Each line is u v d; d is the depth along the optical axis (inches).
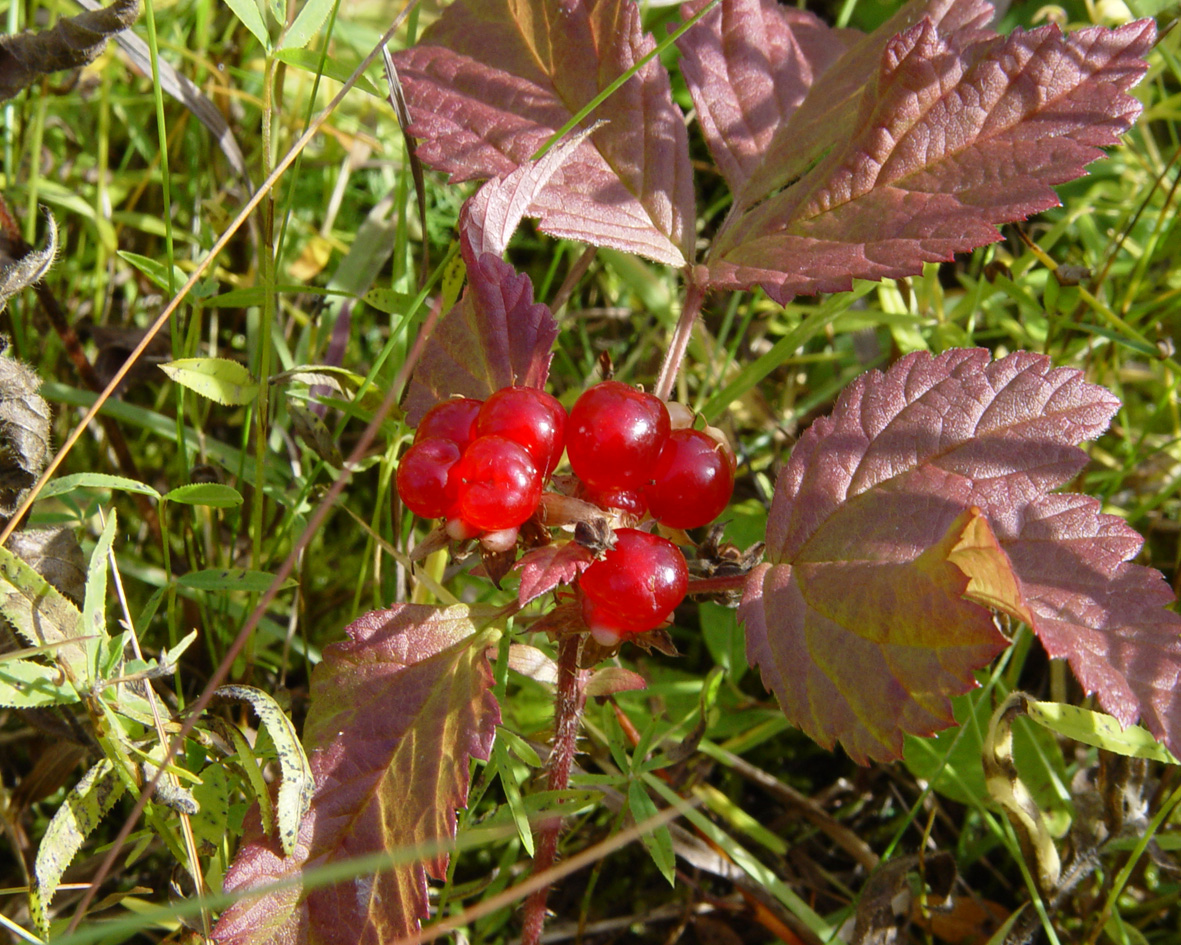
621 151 4.4
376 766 3.4
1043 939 4.7
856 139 4.1
